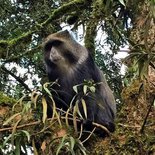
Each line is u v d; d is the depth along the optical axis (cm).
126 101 395
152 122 373
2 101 411
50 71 614
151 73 391
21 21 835
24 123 387
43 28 637
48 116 472
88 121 463
